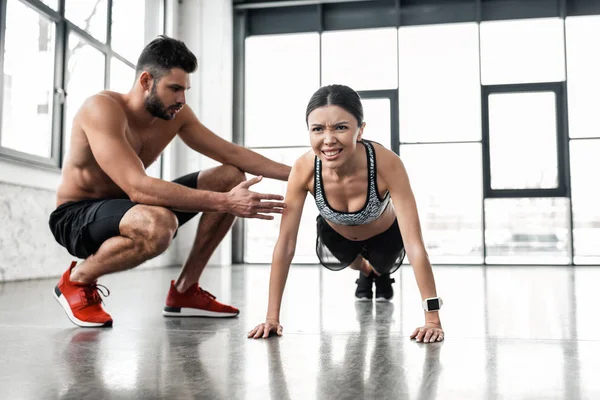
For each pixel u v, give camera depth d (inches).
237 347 54.1
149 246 66.1
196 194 66.3
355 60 276.5
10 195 150.1
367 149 65.3
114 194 75.2
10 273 149.9
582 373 42.4
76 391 38.0
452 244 258.8
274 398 35.9
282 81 283.7
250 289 124.7
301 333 63.2
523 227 254.2
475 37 265.1
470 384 39.2
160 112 72.8
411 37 270.7
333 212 68.6
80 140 70.7
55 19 178.5
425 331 59.2
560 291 116.6
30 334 62.2
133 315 79.7
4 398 36.5
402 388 38.2
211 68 270.1
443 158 263.1
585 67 254.4
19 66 163.8
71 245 70.0
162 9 264.2
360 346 54.5
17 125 163.3
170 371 43.8
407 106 268.5
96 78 209.2
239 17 285.1
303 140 281.1
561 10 255.9
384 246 86.0
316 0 273.6
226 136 272.4
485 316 76.8
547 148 255.1
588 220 248.4
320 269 214.8
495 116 261.0
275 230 278.5
